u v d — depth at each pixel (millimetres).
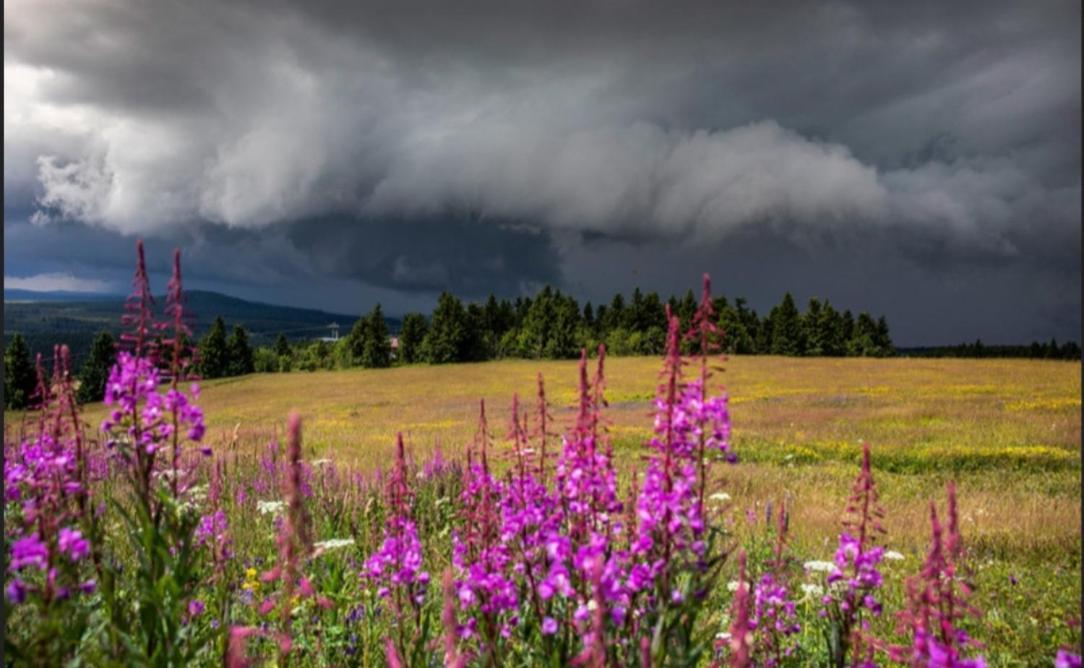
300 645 4488
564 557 3385
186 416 3398
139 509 3385
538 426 4090
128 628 3404
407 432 32312
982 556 10852
